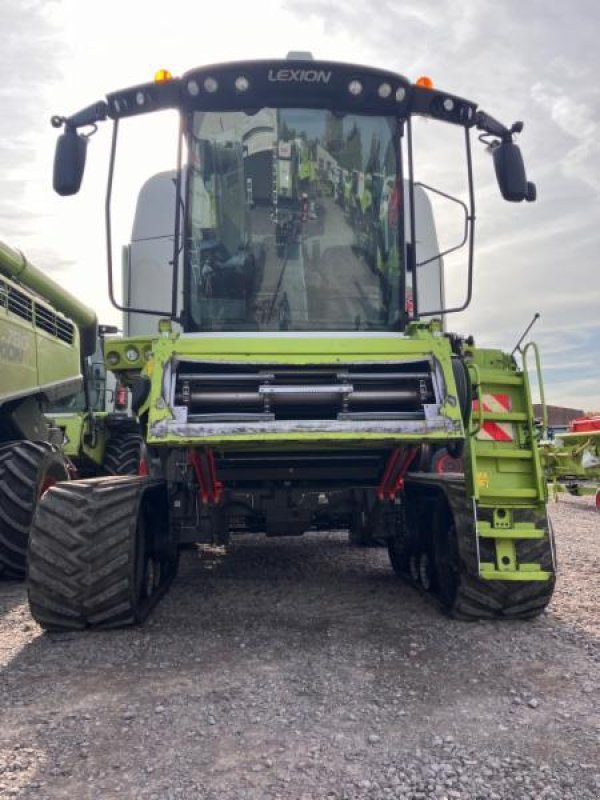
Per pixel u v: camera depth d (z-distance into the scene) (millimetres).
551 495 13797
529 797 2301
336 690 3273
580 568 6176
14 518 5617
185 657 3764
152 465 5207
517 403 4465
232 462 4836
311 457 4801
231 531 5320
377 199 5070
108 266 4613
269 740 2746
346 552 7230
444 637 4086
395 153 5094
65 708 3078
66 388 7645
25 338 6375
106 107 4754
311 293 4949
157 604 4898
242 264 4926
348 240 5016
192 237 4914
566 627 4270
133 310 4707
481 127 4953
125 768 2523
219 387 4254
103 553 4043
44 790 2369
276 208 4984
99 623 4109
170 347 4266
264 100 4996
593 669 3535
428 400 4301
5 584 5781
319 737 2773
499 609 4328
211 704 3111
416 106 5023
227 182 4965
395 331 4996
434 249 7121
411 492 5340
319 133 5039
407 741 2734
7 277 6438
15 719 2961
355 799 2305
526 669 3543
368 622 4457
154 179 7059
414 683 3361
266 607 4867
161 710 3037
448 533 4695
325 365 4289
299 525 4879
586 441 12234
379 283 5020
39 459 5863
